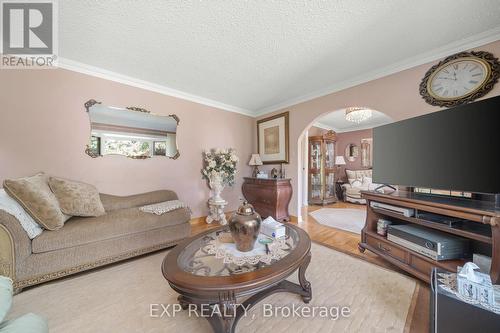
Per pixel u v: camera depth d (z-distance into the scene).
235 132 3.78
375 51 1.95
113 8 1.40
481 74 1.69
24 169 1.92
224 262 1.12
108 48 1.90
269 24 1.57
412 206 1.58
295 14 1.46
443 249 1.40
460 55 1.79
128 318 1.20
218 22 1.55
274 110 3.69
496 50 1.63
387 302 1.32
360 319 1.18
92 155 2.29
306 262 1.33
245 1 1.34
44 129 2.02
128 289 1.49
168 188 2.91
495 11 1.44
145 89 2.68
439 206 1.39
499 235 1.10
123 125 2.51
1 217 1.34
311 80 2.62
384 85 2.29
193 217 3.19
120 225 1.84
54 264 1.52
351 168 5.94
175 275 0.98
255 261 1.12
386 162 1.97
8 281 0.72
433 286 1.07
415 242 1.55
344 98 2.69
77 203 1.82
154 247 2.07
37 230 1.50
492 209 1.21
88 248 1.68
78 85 2.19
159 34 1.69
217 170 3.16
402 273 1.67
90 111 2.27
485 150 1.31
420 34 1.70
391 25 1.59
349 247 2.23
